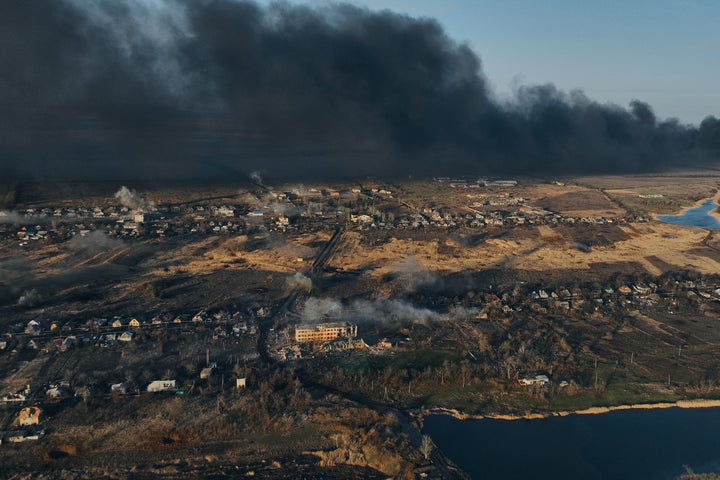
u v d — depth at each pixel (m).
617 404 178.62
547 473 148.88
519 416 172.12
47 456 146.12
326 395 177.50
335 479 142.38
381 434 158.25
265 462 147.75
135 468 143.75
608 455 156.62
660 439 163.62
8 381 179.25
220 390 177.38
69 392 174.12
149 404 169.12
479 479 145.62
